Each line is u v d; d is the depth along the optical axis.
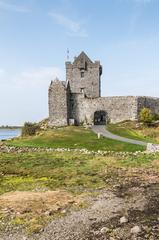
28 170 43.91
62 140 71.88
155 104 110.62
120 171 42.28
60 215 25.64
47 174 41.62
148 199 29.86
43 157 53.19
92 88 117.56
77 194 32.22
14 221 24.41
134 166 45.19
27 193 32.62
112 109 107.69
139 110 105.44
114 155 54.72
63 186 35.78
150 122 95.06
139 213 25.78
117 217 24.94
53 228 22.94
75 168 44.56
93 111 109.00
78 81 118.25
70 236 21.44
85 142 68.75
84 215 25.61
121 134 81.69
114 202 29.12
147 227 22.58
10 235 21.89
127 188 34.25
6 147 64.50
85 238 21.03
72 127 94.00
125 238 20.81
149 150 59.31
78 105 109.75
